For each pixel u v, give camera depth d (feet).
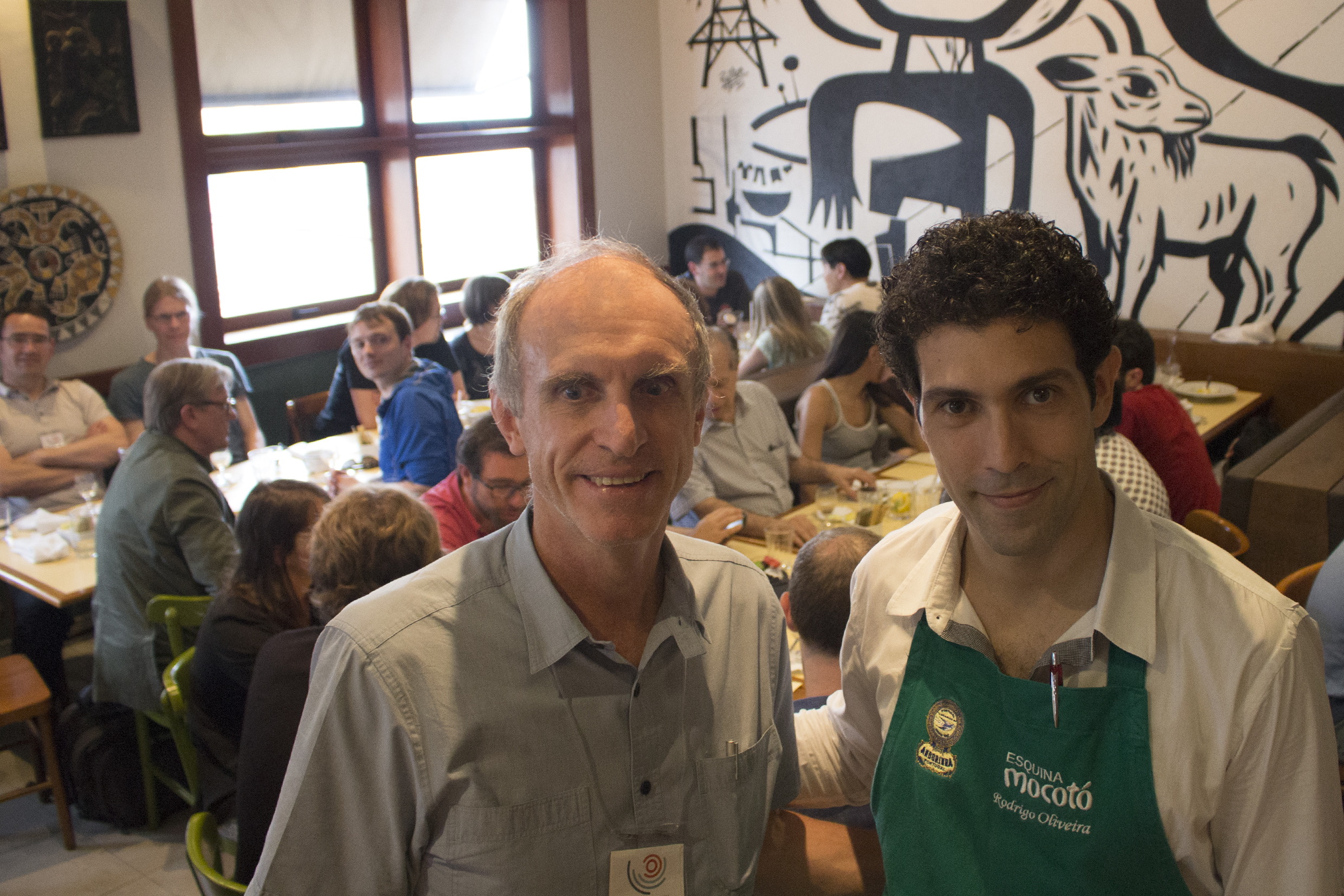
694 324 3.00
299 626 7.59
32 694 9.25
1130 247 17.93
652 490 2.87
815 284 21.81
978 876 3.15
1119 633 2.85
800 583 5.53
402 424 11.71
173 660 9.16
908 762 3.32
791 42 20.79
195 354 14.19
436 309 16.20
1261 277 16.78
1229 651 2.73
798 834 4.49
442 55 19.71
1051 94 18.03
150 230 15.52
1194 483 10.40
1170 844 2.87
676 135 23.04
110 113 14.73
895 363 2.98
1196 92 16.71
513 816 2.91
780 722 3.72
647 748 3.11
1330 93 15.58
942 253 2.74
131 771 9.87
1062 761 2.96
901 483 11.07
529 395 2.89
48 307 14.42
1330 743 2.73
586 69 21.09
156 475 9.26
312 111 18.11
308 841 2.91
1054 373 2.66
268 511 7.47
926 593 3.27
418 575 3.13
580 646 3.04
